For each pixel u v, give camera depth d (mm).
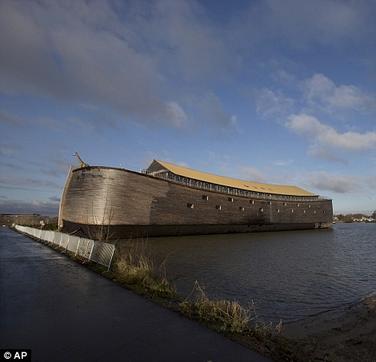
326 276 17516
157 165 55250
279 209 74688
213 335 6098
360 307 11117
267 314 10086
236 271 18312
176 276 16016
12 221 124812
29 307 7875
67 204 46719
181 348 5426
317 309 10836
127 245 31609
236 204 62375
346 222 183625
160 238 45312
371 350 7129
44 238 33500
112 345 5488
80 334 6000
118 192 41219
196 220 52688
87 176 42812
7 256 19719
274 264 21609
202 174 63969
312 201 85500
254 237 51844
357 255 27688
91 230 40281
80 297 8938
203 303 7961
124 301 8516
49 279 11703
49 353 5129
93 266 14578
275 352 5641
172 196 48656
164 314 7355
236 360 5043
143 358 4992
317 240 46312
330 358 6453
